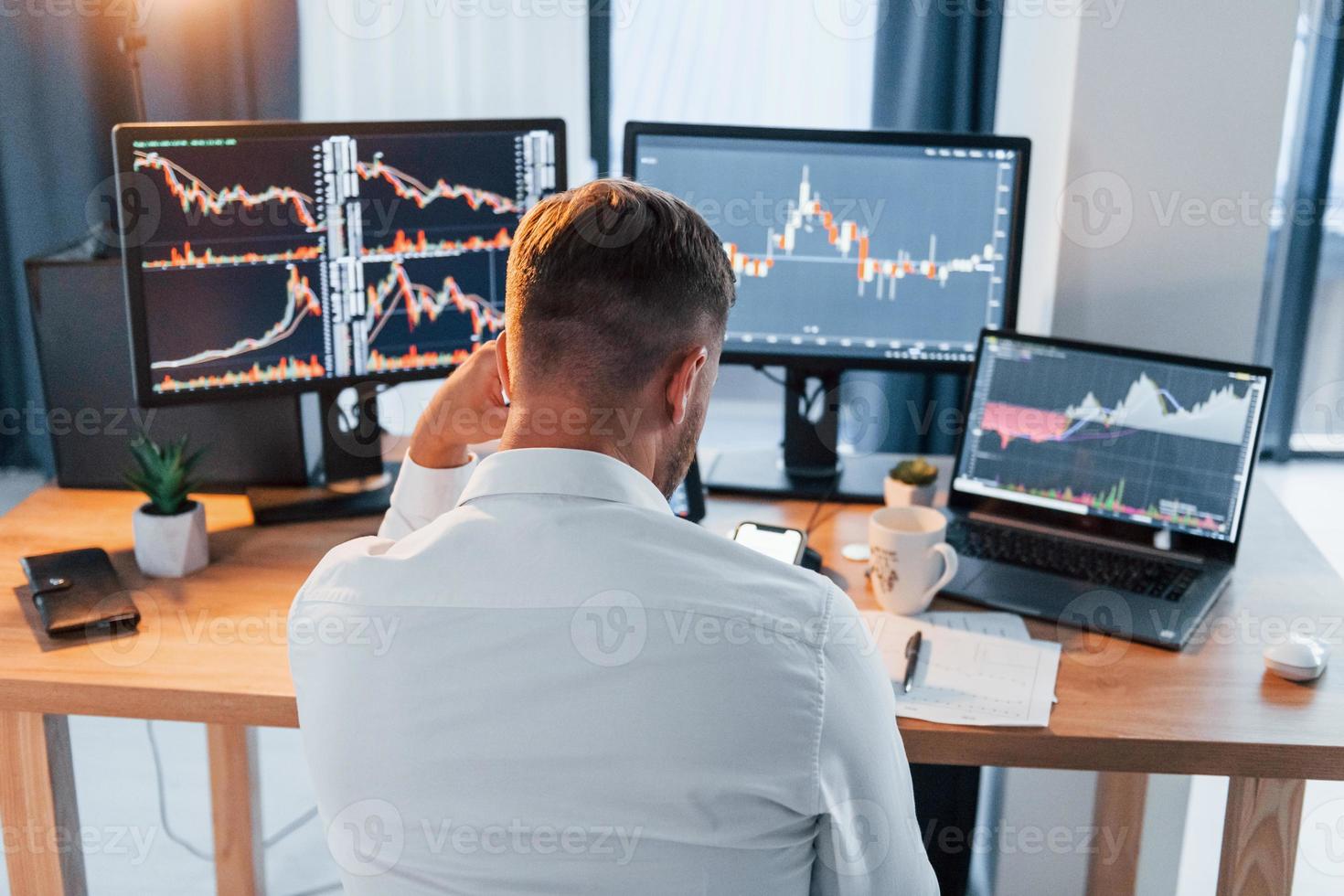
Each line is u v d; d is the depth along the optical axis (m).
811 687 0.81
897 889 0.90
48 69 3.07
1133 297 1.85
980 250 1.72
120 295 1.67
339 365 1.67
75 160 3.15
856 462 1.90
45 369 1.70
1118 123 1.77
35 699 1.29
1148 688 1.31
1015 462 1.66
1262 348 3.52
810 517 1.73
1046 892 1.88
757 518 1.71
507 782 0.81
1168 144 1.78
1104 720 1.25
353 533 1.65
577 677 0.80
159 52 3.03
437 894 0.85
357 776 0.84
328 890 1.96
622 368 0.83
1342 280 3.45
